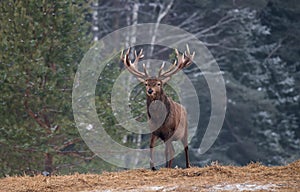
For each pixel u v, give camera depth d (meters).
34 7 50.59
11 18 50.59
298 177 27.64
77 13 53.22
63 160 51.19
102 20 87.19
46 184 29.00
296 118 86.00
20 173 49.22
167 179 28.64
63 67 50.84
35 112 49.34
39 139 48.59
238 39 85.81
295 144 84.69
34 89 48.53
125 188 27.39
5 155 49.22
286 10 87.19
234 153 84.06
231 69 86.38
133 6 87.50
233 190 26.03
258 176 28.14
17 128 47.62
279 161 82.19
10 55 48.88
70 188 28.27
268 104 83.12
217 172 29.09
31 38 49.91
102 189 27.58
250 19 86.69
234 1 83.88
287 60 88.75
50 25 50.84
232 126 84.38
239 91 83.31
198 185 26.97
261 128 83.75
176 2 86.81
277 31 87.75
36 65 48.34
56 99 49.16
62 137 50.47
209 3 84.44
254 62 85.81
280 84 86.38
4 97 48.56
